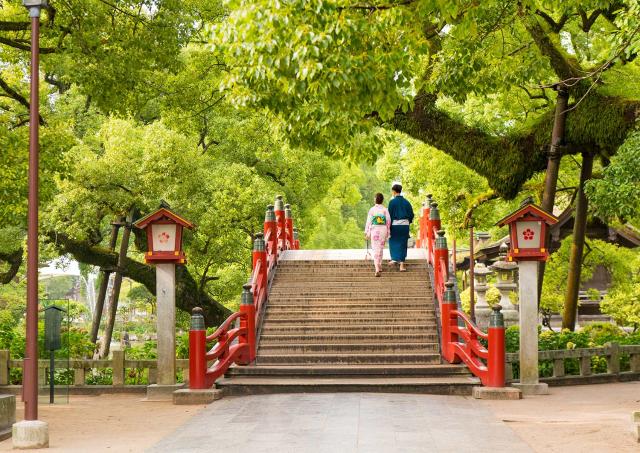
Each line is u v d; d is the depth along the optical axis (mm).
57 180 24031
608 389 14000
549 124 18547
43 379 13812
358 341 14875
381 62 11102
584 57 23094
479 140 19188
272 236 17875
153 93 20078
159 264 13109
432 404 11586
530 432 9320
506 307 24531
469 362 13273
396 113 19484
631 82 18562
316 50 10195
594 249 25500
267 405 11570
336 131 12891
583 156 19188
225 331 13477
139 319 52875
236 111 25625
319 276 17312
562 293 26594
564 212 22062
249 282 16250
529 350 13125
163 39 17203
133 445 8906
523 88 21203
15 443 8828
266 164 29156
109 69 16328
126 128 24750
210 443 8859
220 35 11500
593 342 17219
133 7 17891
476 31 13547
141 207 25734
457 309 14297
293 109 12461
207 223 24938
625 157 14477
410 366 13719
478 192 25547
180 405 12281
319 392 12875
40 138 16531
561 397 12672
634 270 27906
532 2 14914
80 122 28281
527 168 18797
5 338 17234
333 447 8492
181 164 24484
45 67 19250
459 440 8828
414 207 32031
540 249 13039
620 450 8266
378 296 16375
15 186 15086
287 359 14242
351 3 11281
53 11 16016
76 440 9359
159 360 13055
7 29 16203
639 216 16219
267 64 10570
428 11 11336
